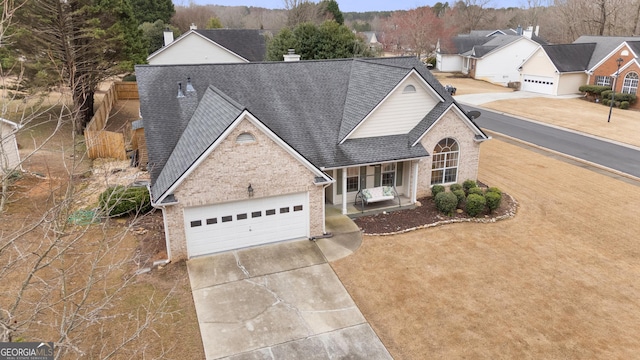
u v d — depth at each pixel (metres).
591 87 45.22
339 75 22.38
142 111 18.39
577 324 12.43
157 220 18.31
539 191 22.06
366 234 17.50
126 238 16.73
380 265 15.36
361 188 20.31
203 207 15.38
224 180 15.20
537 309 13.08
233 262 15.45
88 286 7.99
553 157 27.50
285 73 21.53
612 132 33.16
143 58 38.28
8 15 8.62
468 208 19.09
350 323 12.48
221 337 11.84
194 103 19.06
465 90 54.25
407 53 84.31
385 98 19.17
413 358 11.23
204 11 95.81
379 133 19.94
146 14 67.62
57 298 12.98
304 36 38.75
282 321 12.52
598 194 21.67
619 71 42.19
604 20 63.16
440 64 71.12
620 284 14.31
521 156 27.70
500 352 11.40
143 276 14.46
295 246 16.56
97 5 29.28
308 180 16.41
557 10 83.00
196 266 15.16
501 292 13.88
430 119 20.00
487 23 105.88
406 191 20.75
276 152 15.58
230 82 20.41
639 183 23.11
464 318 12.68
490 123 36.75
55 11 26.17
